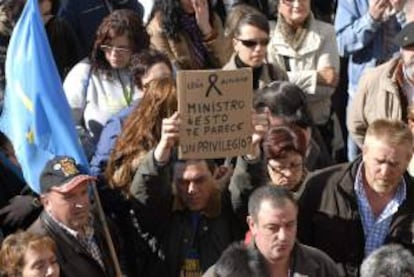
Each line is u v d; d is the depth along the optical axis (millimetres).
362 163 12367
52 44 17078
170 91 13156
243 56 15766
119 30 15266
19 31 13156
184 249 12492
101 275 12258
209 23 17109
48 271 11414
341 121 18266
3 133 13805
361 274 11211
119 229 13062
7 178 13828
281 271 11422
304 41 17078
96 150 14133
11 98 13180
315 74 16938
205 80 11953
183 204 12547
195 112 12000
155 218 12578
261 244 11273
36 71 13008
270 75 16000
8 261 11414
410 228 12273
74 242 12102
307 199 12398
